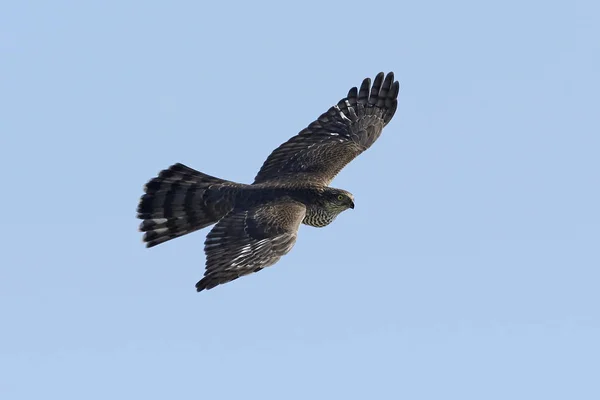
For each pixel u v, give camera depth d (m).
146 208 17.23
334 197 17.36
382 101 19.27
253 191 16.94
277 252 15.63
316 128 18.84
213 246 15.91
